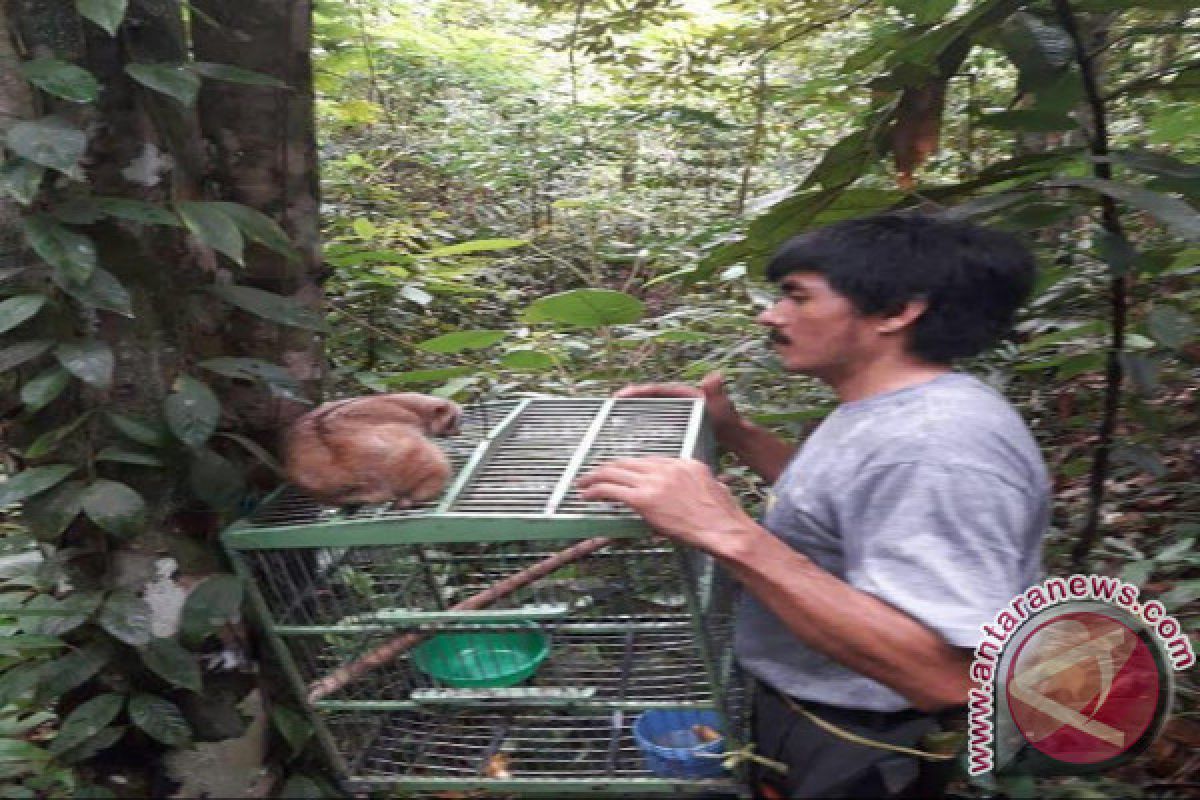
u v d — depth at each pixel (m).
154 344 2.16
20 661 2.53
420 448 2.14
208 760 2.22
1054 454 3.88
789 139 7.41
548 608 2.10
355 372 3.83
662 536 1.89
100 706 2.11
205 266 2.31
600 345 4.92
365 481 2.12
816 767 1.99
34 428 2.17
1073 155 2.71
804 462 2.03
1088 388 4.06
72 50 2.06
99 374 1.94
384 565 2.37
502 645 2.29
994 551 1.77
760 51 6.08
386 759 2.34
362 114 6.54
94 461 2.08
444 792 2.25
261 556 2.14
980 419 1.86
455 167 7.02
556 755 2.37
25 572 2.16
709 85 6.50
